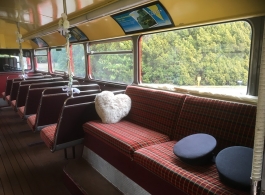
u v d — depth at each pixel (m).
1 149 3.84
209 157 1.85
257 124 0.98
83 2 3.34
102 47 4.61
